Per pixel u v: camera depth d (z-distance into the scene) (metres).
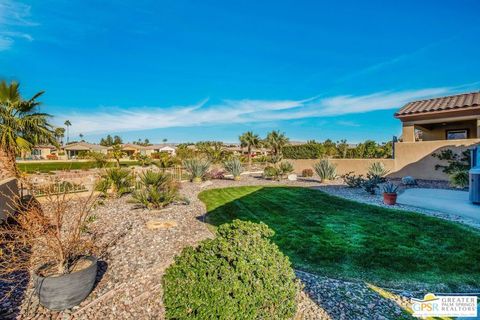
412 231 5.86
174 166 19.09
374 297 3.33
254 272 2.34
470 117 12.95
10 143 10.52
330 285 3.64
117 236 5.74
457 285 3.61
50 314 3.11
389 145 23.05
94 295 3.48
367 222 6.71
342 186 13.52
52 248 3.44
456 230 5.80
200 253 2.55
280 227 6.48
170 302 2.22
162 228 6.31
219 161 28.41
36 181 9.23
